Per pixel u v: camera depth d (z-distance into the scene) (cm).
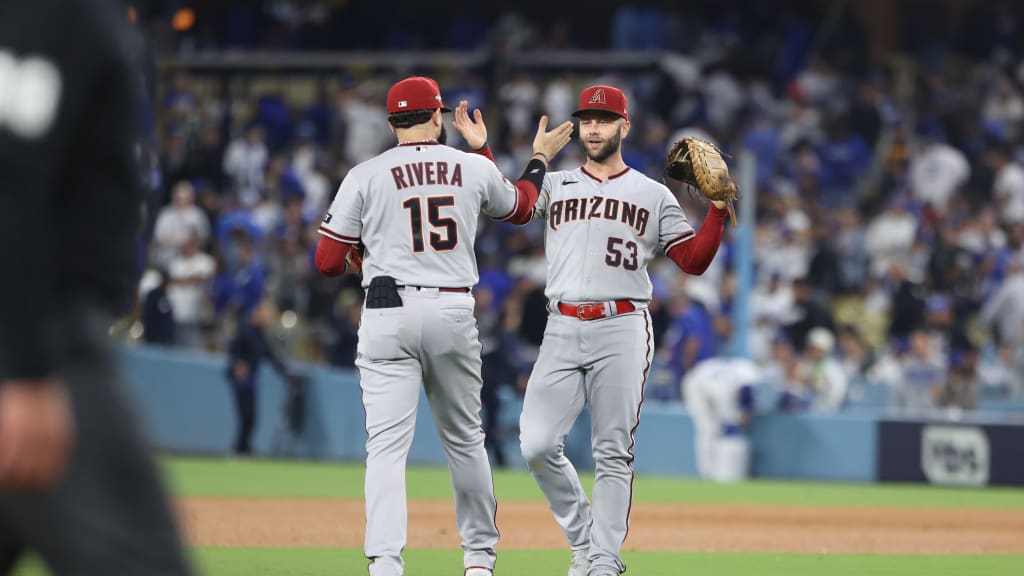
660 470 5834
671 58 8856
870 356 6381
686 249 2302
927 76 9356
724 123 8588
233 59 9206
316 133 8544
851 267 7244
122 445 922
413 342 2119
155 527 927
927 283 6944
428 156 2159
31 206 852
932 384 6069
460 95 8662
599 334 2261
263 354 5981
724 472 5572
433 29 10119
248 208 7438
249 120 8919
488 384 5822
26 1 885
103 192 943
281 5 9919
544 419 2288
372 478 2098
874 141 8444
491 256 6700
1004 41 9569
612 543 2252
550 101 8406
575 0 10569
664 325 6138
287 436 6209
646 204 2298
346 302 6562
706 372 5584
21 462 837
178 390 6297
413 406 2142
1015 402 6222
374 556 2077
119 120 933
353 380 6078
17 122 860
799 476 5747
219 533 3120
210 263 6612
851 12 9281
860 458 5697
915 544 3291
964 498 4966
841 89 8900
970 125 8856
